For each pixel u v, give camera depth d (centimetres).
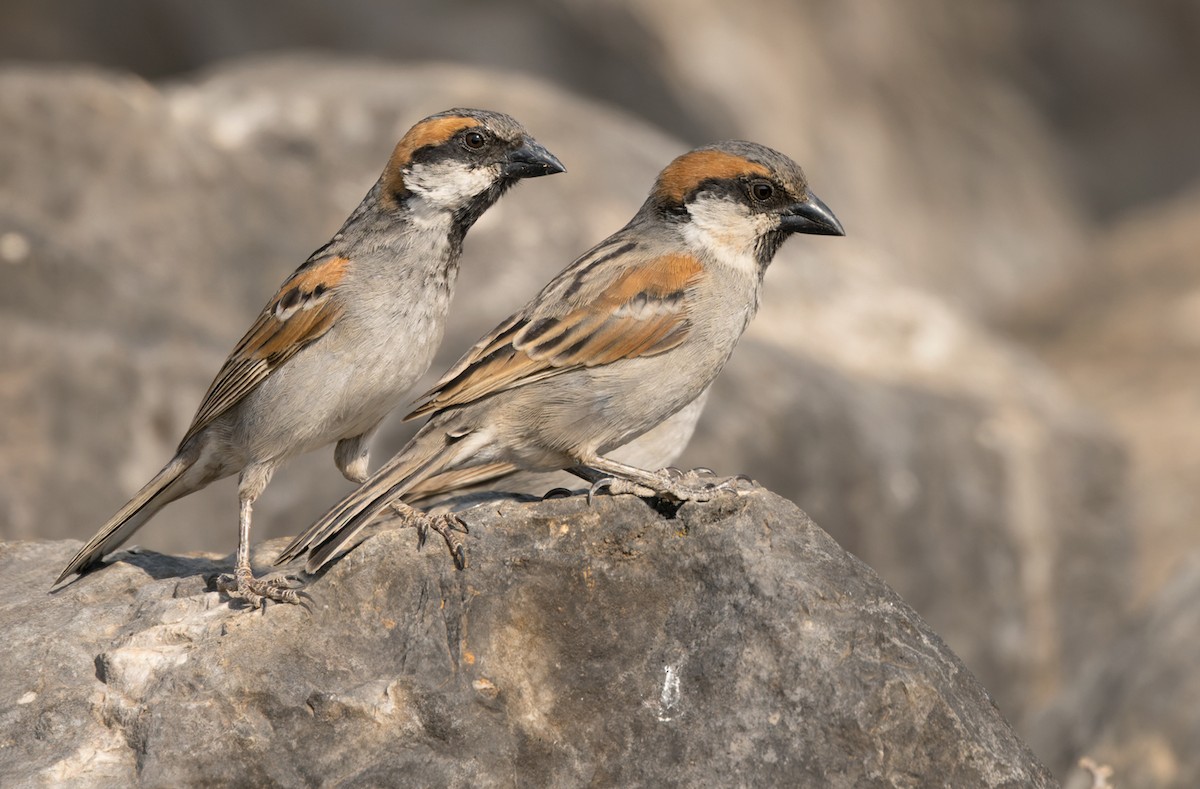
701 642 698
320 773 673
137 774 677
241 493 878
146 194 1717
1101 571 1744
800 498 1515
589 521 732
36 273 1520
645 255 829
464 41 3175
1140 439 2480
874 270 2053
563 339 791
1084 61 3841
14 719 706
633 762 676
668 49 3186
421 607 723
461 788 671
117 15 3238
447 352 1581
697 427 1452
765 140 3244
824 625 689
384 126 1989
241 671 702
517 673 702
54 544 898
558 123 2056
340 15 3209
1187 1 3822
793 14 3434
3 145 1677
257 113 1983
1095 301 3269
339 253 882
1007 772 664
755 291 852
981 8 3772
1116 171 3866
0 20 3192
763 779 661
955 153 3597
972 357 1891
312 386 865
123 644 730
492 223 1844
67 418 1455
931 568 1603
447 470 815
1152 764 1121
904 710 665
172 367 1510
